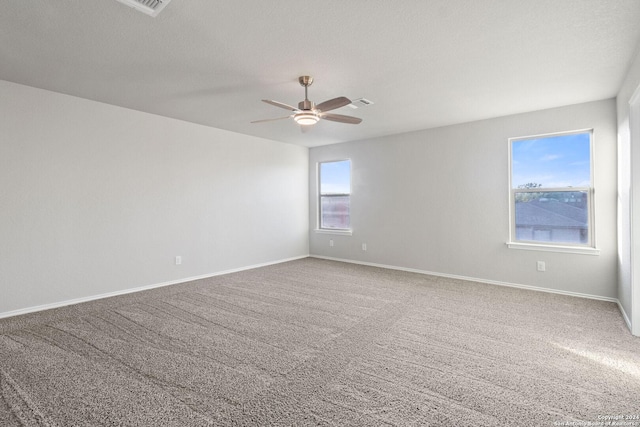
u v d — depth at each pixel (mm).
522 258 4406
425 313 3396
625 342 2676
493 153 4609
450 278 4973
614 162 3748
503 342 2680
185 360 2375
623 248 3312
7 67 2932
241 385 2047
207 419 1722
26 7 2018
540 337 2777
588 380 2096
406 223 5531
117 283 4109
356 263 6199
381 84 3326
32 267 3447
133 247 4262
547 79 3203
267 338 2764
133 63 2842
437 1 1977
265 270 5594
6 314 3281
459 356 2436
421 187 5336
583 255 3957
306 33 2354
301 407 1823
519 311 3449
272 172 6203
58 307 3588
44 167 3521
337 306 3631
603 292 3842
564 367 2266
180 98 3785
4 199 3271
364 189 6078
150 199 4430
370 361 2361
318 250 6863
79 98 3766
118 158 4105
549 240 4262
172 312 3430
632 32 2324
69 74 3090
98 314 3363
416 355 2453
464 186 4887
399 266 5648
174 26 2254
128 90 3518
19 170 3357
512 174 4527
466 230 4887
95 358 2398
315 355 2457
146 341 2699
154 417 1738
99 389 2000
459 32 2338
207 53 2660
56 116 3594
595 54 2670
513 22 2209
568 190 4113
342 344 2650
